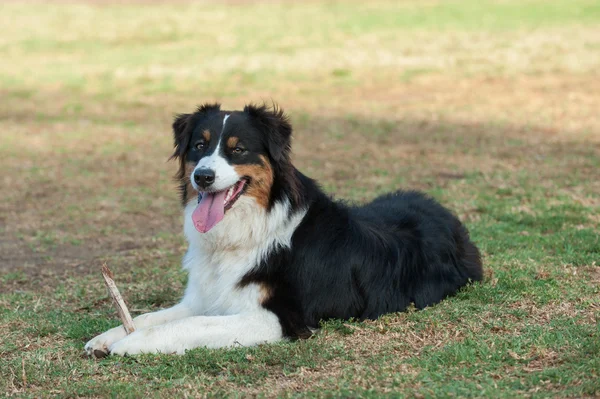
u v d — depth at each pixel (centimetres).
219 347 664
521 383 565
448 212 838
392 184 1380
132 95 2480
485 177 1377
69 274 984
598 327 662
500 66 2591
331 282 711
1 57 3180
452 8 3828
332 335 688
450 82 2430
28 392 606
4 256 1091
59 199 1409
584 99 2080
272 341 675
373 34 3275
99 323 766
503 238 995
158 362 645
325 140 1797
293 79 2600
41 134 1991
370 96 2308
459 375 588
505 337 656
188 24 3703
